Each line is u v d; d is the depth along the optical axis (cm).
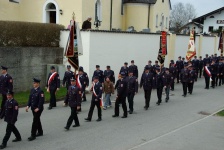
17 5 2820
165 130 1310
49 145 1084
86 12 2741
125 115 1498
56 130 1256
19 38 1953
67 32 2195
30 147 1060
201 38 3700
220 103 1906
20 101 1664
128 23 3647
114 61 2294
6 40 1877
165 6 4147
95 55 2131
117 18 3453
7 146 1065
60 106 1670
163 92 2234
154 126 1364
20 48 1911
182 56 3269
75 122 1314
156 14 3816
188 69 2133
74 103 1265
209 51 3962
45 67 2091
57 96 1834
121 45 2342
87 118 1416
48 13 2844
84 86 1788
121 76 1488
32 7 2830
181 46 3228
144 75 1697
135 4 3594
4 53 1817
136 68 2231
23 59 1934
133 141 1154
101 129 1291
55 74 1622
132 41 2448
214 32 5191
